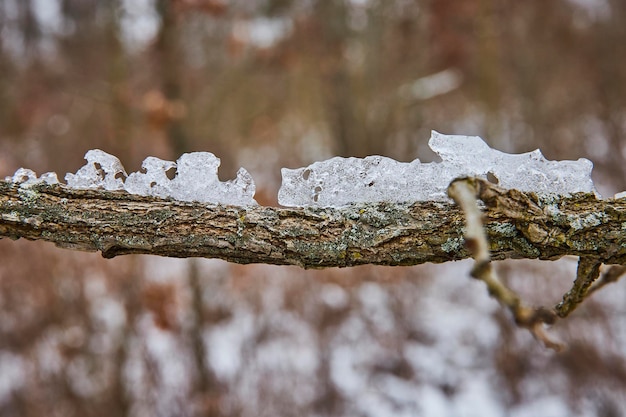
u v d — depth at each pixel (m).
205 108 5.94
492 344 5.04
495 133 7.52
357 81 7.71
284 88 8.05
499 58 8.35
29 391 4.28
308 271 5.50
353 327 5.21
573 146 7.59
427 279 5.86
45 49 6.70
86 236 1.02
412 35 8.28
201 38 5.56
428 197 1.03
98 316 4.53
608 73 7.86
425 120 9.05
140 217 1.02
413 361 5.02
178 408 4.18
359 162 1.04
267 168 7.96
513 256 1.04
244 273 5.23
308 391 4.64
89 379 4.29
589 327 4.59
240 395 4.41
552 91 8.35
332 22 7.18
